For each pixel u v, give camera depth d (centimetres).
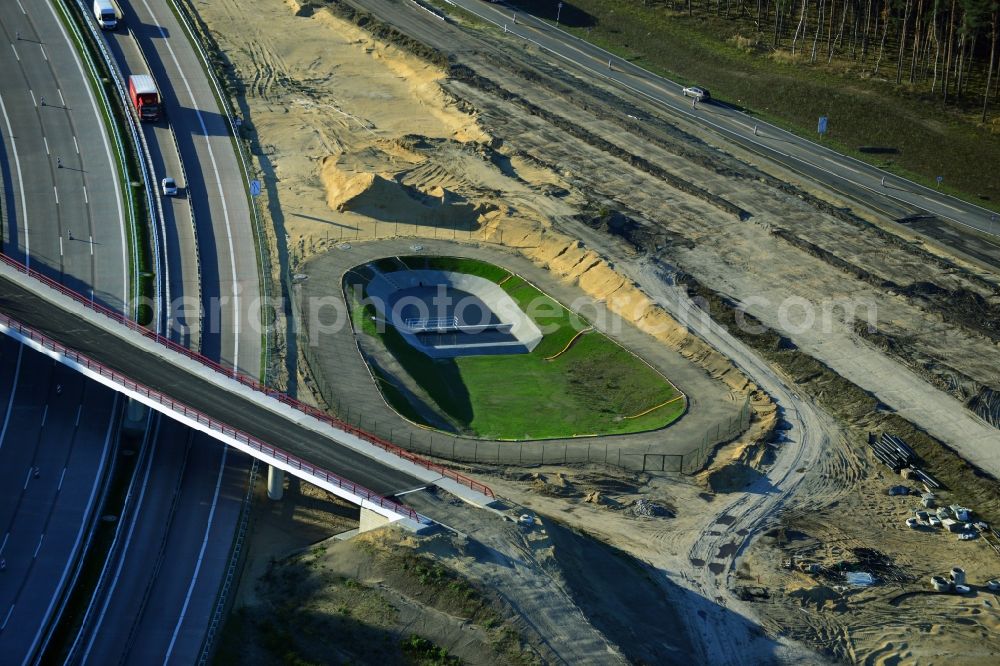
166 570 9081
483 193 15188
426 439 10788
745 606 9169
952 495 10519
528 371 12475
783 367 12150
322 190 15100
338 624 8419
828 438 11188
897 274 13838
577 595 8762
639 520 10025
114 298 12075
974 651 8850
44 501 9606
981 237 14938
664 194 15438
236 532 9500
